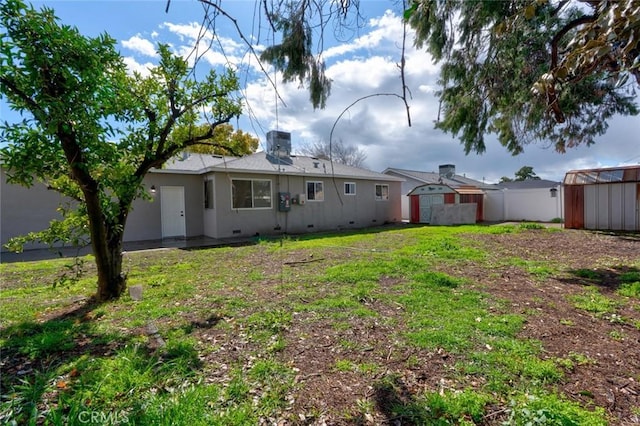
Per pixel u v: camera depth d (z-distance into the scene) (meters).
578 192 11.70
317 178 14.07
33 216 9.26
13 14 2.81
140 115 4.43
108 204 4.36
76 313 3.71
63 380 2.19
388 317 3.32
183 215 11.92
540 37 4.58
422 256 6.60
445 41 4.32
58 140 3.47
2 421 1.77
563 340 2.76
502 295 4.04
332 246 8.40
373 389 2.09
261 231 12.34
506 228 11.61
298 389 2.09
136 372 2.25
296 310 3.58
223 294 4.32
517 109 5.73
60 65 3.08
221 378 2.22
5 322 3.45
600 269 5.45
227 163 12.02
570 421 1.69
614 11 1.53
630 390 2.04
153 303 3.98
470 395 1.96
